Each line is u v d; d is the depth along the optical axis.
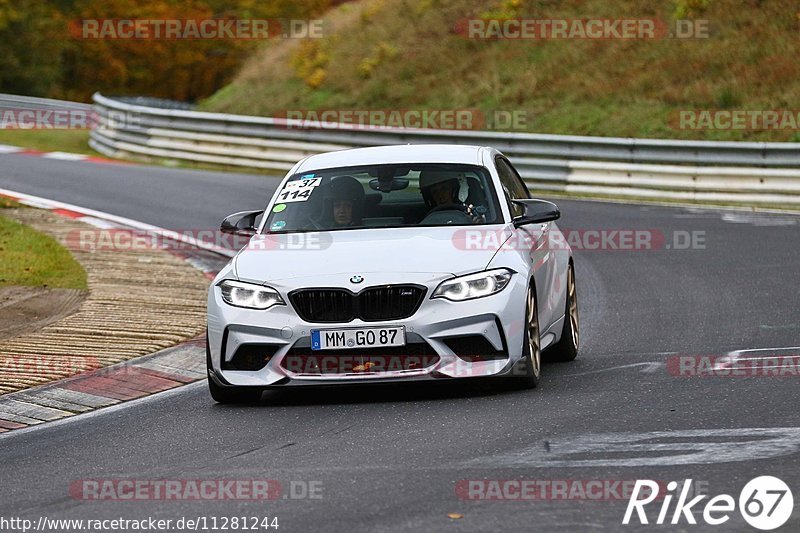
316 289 26.45
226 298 27.28
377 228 29.06
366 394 28.05
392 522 17.28
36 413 27.88
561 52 106.31
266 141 93.12
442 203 29.70
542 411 24.84
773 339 33.09
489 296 26.41
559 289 31.12
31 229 58.28
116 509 19.06
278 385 26.59
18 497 20.28
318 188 30.61
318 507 18.36
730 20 100.88
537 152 79.81
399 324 26.02
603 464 20.14
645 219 63.47
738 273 46.47
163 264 50.75
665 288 44.12
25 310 40.09
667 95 93.38
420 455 21.47
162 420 26.50
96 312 39.88
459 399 26.66
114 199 73.62
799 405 24.27
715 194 71.69
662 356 31.42
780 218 62.38
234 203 71.75
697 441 21.50
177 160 99.12
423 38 118.25
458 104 105.19
